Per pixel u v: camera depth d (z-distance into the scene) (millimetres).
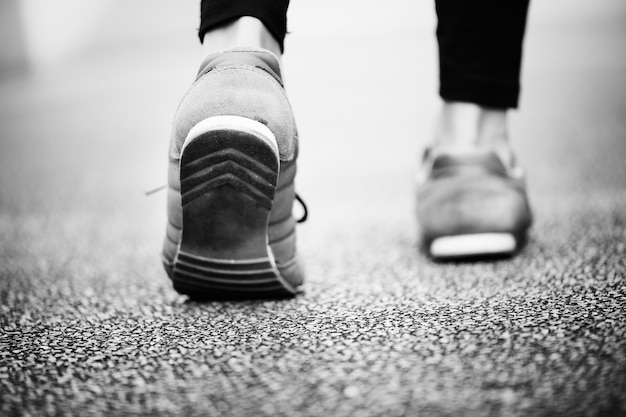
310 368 627
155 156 1838
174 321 729
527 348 637
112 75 4133
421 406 577
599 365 609
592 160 1356
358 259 915
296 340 672
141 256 974
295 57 4152
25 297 824
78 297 816
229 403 591
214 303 770
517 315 695
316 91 2895
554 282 774
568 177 1250
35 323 743
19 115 2879
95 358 662
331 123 2178
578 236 934
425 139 1821
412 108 2361
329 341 667
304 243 1005
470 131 902
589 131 1707
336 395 592
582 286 756
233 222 724
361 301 757
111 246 1030
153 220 1174
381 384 602
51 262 961
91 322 739
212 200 713
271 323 710
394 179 1356
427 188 893
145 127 2381
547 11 5711
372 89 2854
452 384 597
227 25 742
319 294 785
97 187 1450
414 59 3750
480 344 646
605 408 566
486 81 896
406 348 647
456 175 880
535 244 922
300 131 2076
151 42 5992
